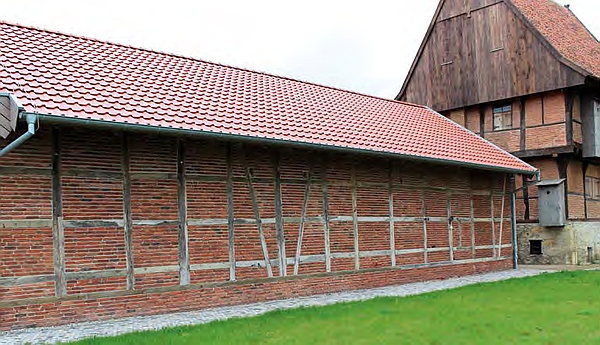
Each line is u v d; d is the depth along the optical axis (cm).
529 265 1881
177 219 990
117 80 1068
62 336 771
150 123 910
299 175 1177
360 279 1271
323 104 1504
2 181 827
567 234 1853
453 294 1148
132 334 762
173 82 1195
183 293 984
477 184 1638
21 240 834
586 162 2064
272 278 1109
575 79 1817
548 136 1909
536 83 1906
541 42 1900
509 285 1295
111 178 925
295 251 1154
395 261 1359
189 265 996
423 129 1659
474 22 2077
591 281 1349
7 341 741
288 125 1180
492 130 2055
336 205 1240
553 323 840
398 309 959
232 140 1002
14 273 824
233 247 1056
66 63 1059
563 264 1856
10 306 816
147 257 950
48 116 789
